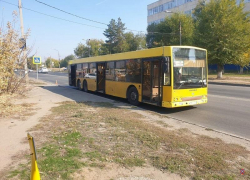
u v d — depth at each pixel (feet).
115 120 25.26
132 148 16.88
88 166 13.84
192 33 117.39
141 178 12.57
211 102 40.50
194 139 19.06
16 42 36.99
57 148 16.74
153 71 33.37
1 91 37.73
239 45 86.12
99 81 51.47
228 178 12.50
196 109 34.45
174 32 125.08
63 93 52.49
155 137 19.20
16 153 15.93
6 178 12.38
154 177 12.71
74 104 36.04
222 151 16.22
